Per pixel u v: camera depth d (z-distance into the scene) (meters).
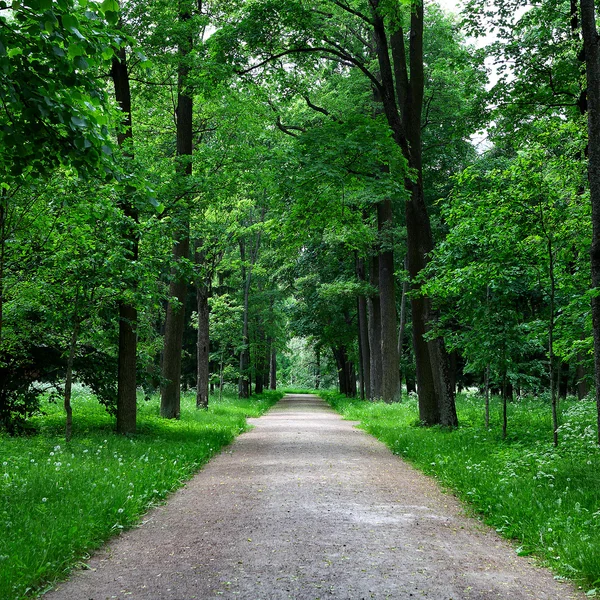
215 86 16.23
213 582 4.89
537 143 13.52
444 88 25.34
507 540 6.28
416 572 5.12
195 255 28.38
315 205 16.47
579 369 23.03
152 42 15.35
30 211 9.66
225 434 16.33
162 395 19.97
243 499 8.26
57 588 4.82
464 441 13.31
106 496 7.37
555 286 13.55
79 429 14.75
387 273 28.44
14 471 8.65
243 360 42.50
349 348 43.28
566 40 14.39
